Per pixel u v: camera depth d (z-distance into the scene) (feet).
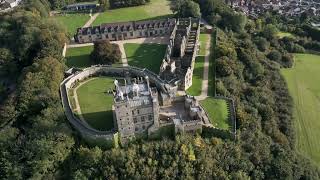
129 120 552.00
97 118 605.31
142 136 579.89
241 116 630.74
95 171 540.93
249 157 593.01
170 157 550.36
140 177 536.83
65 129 563.48
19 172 540.52
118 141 568.82
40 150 540.11
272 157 614.34
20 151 558.15
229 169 569.64
